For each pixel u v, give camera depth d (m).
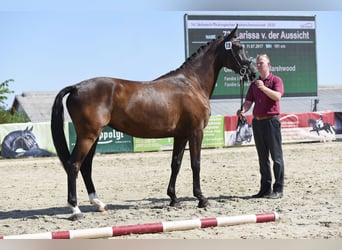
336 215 6.44
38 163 16.05
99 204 6.93
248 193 8.64
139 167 13.90
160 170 12.98
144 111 6.59
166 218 6.48
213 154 17.05
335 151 16.78
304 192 8.43
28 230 5.87
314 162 13.56
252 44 21.52
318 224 5.94
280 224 5.96
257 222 6.02
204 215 6.63
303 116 20.48
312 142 20.72
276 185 7.97
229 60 7.47
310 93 22.36
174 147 7.36
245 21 21.31
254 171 12.12
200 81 7.31
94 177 11.89
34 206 7.93
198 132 7.04
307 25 22.19
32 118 36.94
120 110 6.47
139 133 6.75
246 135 19.95
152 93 6.70
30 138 18.25
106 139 18.59
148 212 6.92
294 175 10.84
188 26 20.56
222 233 5.55
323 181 9.73
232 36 7.49
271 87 7.89
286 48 21.97
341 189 8.66
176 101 6.86
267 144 7.98
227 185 9.73
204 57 7.41
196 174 7.11
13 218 6.77
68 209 7.51
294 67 22.08
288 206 7.13
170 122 6.80
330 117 20.98
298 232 5.54
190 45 20.62
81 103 6.26
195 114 6.98
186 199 8.12
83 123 6.25
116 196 8.80
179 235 5.49
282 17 21.89
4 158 18.02
